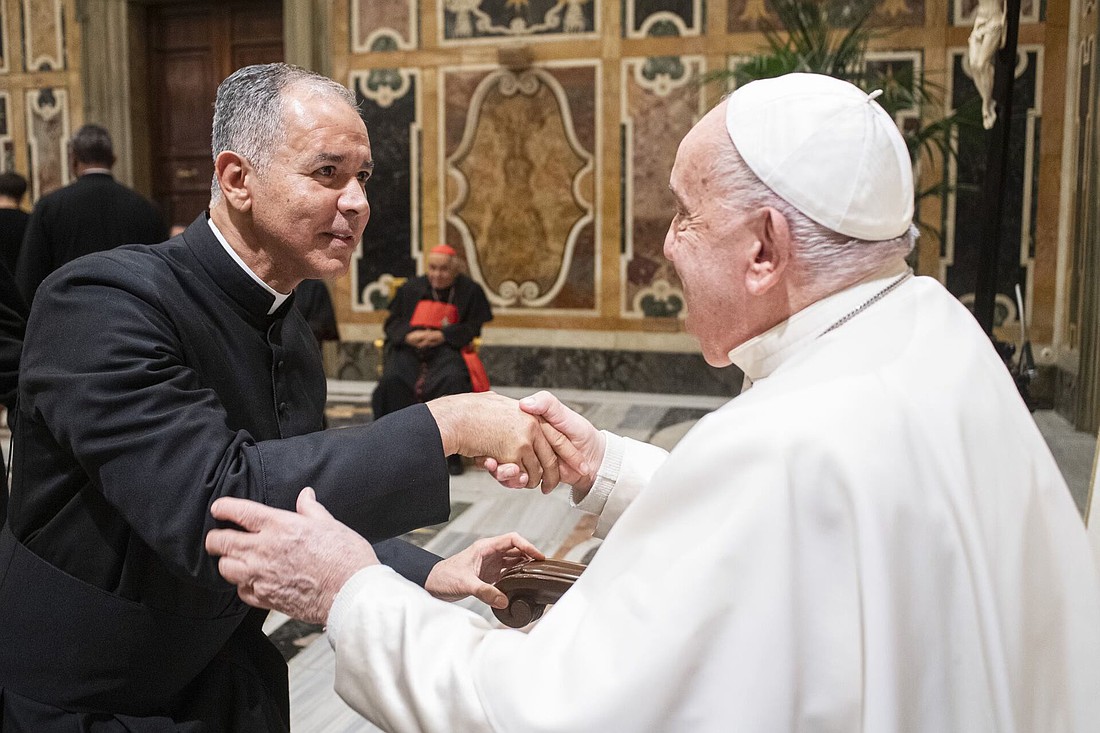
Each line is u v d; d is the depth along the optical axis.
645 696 1.10
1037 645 1.20
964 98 6.02
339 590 1.29
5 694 1.52
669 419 7.64
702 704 1.10
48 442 1.52
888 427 1.16
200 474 1.35
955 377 1.23
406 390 6.55
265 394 1.65
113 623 1.50
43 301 1.48
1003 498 1.19
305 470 1.40
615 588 1.17
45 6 9.94
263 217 1.54
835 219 1.24
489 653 1.22
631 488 1.72
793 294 1.28
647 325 8.84
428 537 4.77
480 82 9.02
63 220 5.64
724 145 1.28
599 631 1.15
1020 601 1.16
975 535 1.14
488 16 8.93
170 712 1.61
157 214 5.94
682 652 1.10
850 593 1.12
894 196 1.27
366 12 9.17
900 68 6.07
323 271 1.57
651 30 8.59
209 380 1.55
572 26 8.77
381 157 9.28
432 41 9.06
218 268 1.59
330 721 3.04
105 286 1.47
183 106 10.21
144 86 10.17
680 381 8.80
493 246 9.13
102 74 9.91
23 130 10.13
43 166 10.13
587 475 1.71
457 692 1.19
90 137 5.72
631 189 8.79
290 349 1.73
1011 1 2.96
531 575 1.72
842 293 1.28
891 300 1.29
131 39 9.98
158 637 1.52
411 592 1.29
